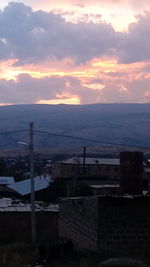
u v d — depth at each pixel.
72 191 54.56
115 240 19.94
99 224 19.91
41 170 107.69
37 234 35.47
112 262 16.19
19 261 22.17
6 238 35.06
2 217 35.62
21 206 39.91
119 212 20.09
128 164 23.88
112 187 45.28
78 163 82.38
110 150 183.00
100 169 84.81
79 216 23.47
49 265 20.47
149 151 173.38
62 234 28.67
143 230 20.14
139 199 20.23
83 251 21.59
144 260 18.55
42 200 55.94
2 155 166.12
